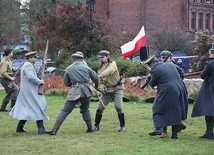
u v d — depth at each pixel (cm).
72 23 2759
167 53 1056
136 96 1866
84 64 1084
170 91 997
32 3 5256
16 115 1071
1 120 1325
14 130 1147
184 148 911
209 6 6116
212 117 1025
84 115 1104
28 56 1077
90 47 2756
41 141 986
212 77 1021
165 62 1040
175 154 855
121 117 1135
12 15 4972
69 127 1188
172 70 1016
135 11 5469
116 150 888
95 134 1083
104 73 1105
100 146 930
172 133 1023
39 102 1075
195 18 5928
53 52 2916
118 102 1129
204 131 1132
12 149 904
